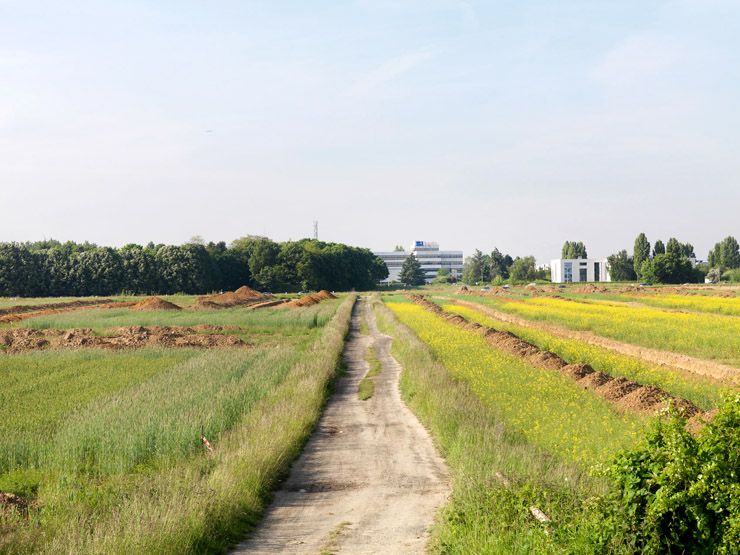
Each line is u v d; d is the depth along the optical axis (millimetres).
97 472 17375
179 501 13203
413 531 13461
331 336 48125
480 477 13719
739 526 9023
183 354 40656
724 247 193500
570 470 13695
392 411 26031
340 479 17531
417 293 150375
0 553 11461
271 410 22844
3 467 17844
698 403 22641
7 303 96062
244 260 168750
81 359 38312
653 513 9711
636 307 75625
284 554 12391
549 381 26516
